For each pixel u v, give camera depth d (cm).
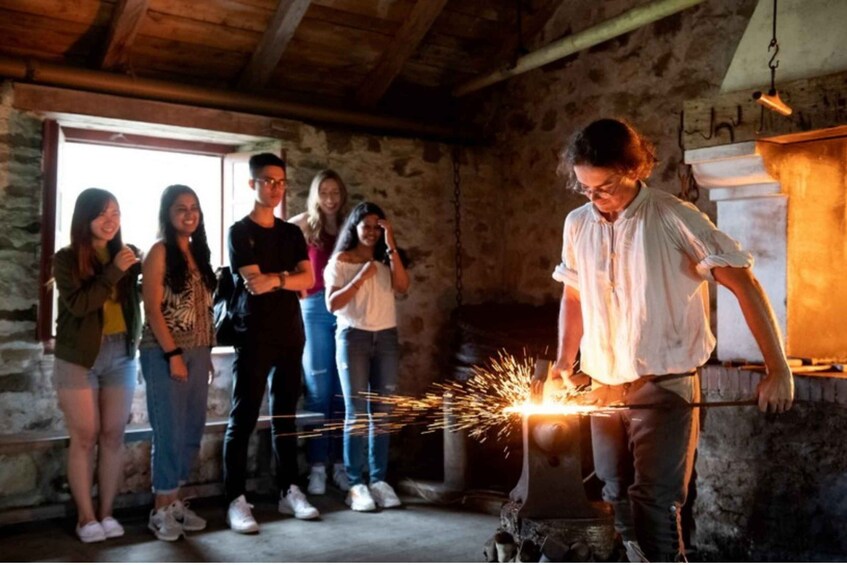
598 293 240
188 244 388
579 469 210
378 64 505
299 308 419
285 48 465
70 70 414
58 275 362
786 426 316
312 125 496
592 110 492
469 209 557
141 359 380
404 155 532
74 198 450
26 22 408
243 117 466
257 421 432
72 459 373
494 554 219
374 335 441
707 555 340
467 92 550
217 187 499
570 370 264
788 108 299
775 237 335
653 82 455
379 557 352
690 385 229
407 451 521
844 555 301
